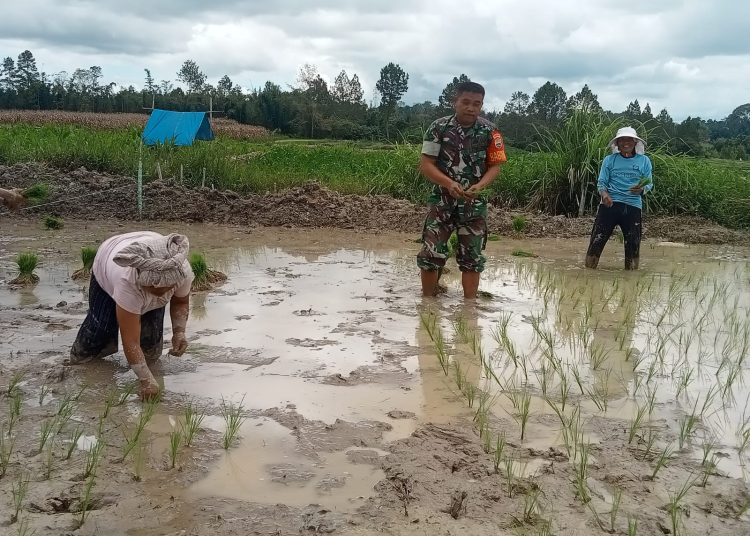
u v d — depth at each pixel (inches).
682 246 434.9
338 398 168.1
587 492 125.5
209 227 440.8
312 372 184.9
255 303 253.8
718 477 132.6
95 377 176.6
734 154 1134.4
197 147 607.8
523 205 555.2
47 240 370.6
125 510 116.8
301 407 161.9
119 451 137.5
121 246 169.2
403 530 112.7
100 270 170.4
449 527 113.7
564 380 177.0
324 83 2883.9
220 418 154.3
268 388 172.9
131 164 562.9
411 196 556.4
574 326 233.9
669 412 163.3
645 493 125.6
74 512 116.3
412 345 210.7
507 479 129.7
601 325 235.9
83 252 283.3
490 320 240.2
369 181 578.2
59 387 169.2
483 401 165.6
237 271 310.7
